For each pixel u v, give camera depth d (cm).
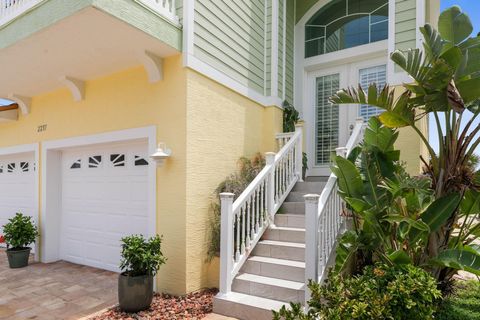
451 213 336
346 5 721
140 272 422
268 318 363
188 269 457
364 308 264
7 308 426
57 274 575
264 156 638
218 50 531
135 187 562
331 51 732
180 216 461
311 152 738
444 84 325
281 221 510
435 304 340
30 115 706
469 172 347
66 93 629
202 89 493
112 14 366
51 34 410
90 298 459
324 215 403
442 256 325
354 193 382
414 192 363
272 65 666
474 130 347
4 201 827
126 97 532
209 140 505
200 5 494
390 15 558
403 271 318
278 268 424
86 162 643
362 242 367
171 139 477
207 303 429
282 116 688
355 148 443
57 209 682
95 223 621
